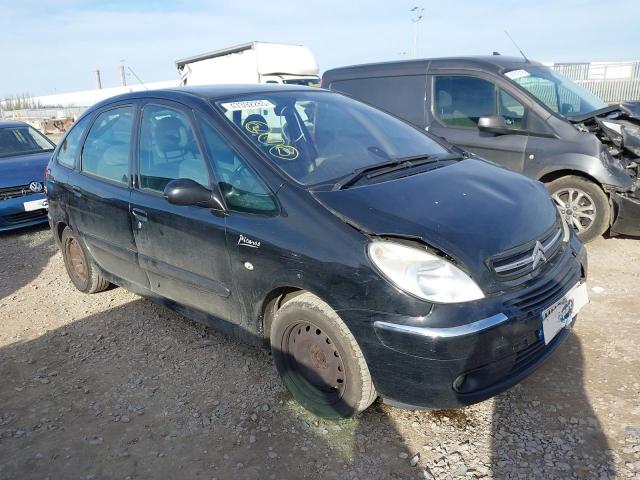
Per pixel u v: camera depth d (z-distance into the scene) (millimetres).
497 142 5445
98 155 4230
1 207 7090
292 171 2945
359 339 2480
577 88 5977
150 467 2645
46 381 3502
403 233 2453
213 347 3746
